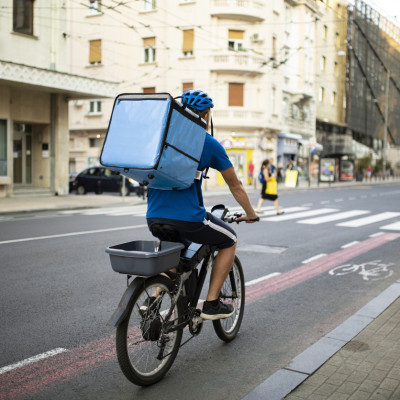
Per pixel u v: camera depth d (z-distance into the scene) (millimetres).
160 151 2994
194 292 3715
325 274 7176
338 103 50844
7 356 3943
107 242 9648
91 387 3414
